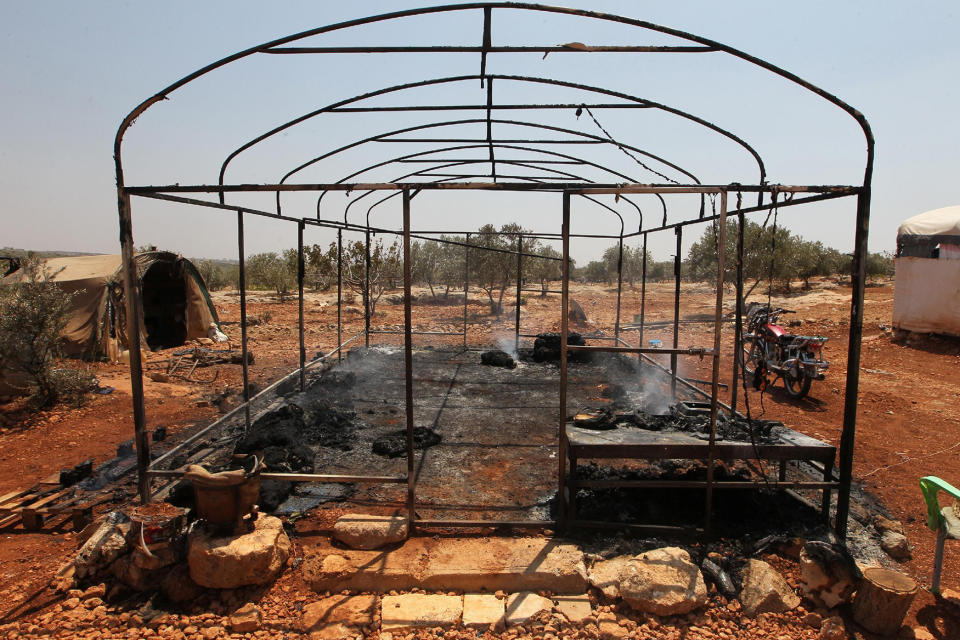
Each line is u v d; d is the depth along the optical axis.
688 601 3.30
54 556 3.95
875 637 3.20
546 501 4.54
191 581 3.46
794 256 23.72
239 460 4.37
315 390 8.09
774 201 4.48
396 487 4.82
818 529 4.04
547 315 20.05
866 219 3.68
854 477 5.36
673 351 3.89
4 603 3.38
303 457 5.20
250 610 3.28
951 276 12.30
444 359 10.91
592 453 4.04
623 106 4.94
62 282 10.61
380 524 3.95
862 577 3.40
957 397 8.60
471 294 27.17
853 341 3.77
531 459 5.49
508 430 6.41
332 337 14.66
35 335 7.49
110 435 6.61
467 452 5.68
